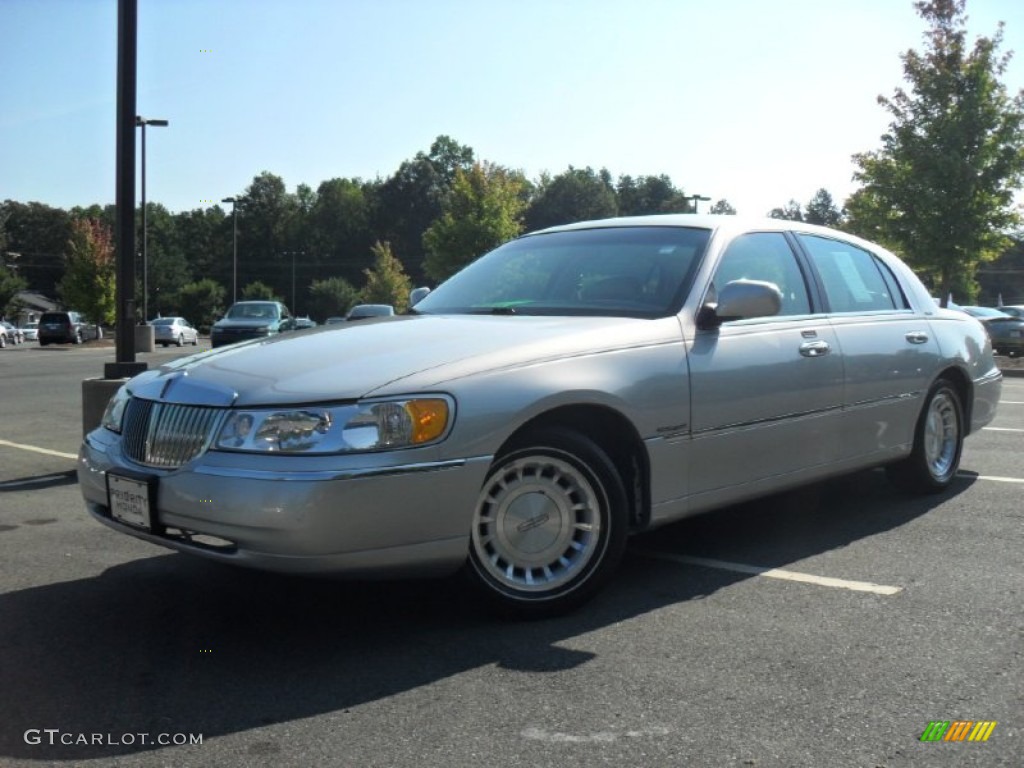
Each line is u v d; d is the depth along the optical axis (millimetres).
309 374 3492
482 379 3551
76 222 50625
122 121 8250
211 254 120625
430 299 5090
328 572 3301
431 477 3385
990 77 19609
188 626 3805
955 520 5441
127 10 8180
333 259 117438
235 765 2670
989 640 3566
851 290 5402
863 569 4492
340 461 3258
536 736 2820
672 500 4117
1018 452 7848
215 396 3482
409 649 3525
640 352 4012
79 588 4320
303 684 3219
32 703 3088
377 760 2689
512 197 37094
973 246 19859
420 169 112125
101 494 3836
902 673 3262
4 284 71812
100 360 25938
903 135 20219
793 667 3316
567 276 4738
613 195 93688
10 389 15391
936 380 5848
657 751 2721
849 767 2625
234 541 3322
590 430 4051
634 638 3609
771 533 5191
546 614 3807
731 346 4375
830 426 4898
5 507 6148
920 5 20156
